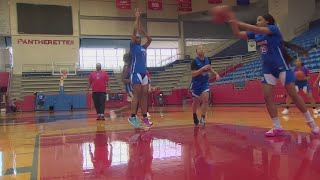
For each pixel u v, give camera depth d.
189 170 2.39
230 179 2.09
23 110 19.94
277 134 4.04
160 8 23.41
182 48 26.31
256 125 5.49
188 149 3.28
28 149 3.80
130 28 25.12
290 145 3.27
